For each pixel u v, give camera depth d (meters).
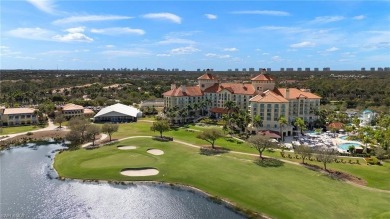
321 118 162.88
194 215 69.00
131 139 134.00
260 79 179.62
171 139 134.00
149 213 70.19
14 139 139.62
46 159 111.38
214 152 113.56
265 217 67.25
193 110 183.38
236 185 83.12
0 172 96.75
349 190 78.69
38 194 79.81
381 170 93.88
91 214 69.56
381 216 64.50
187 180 88.56
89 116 197.75
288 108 150.12
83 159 106.44
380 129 135.38
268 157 107.12
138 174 94.00
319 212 67.81
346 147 122.31
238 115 149.38
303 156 100.06
